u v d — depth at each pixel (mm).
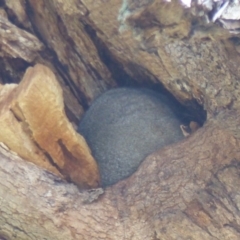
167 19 2398
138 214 2383
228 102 2410
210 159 2402
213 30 2373
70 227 2371
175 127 2504
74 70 2557
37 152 2404
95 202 2389
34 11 2504
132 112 2512
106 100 2541
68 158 2432
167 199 2385
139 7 2400
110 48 2512
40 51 2531
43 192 2383
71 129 2414
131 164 2463
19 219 2377
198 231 2365
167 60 2449
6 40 2496
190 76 2441
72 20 2488
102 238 2369
